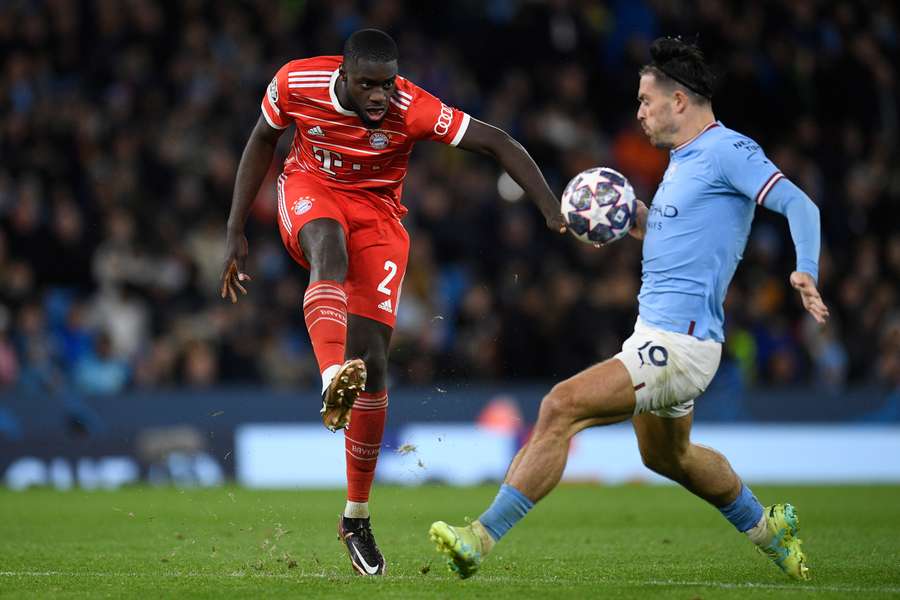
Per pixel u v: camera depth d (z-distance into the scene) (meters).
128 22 55.88
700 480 18.80
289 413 44.91
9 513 32.31
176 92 55.09
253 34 58.03
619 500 37.84
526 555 23.50
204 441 44.22
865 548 24.38
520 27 61.22
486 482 45.59
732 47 63.28
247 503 35.94
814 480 47.38
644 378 17.20
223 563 21.94
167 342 46.97
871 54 64.88
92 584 18.42
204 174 52.66
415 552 24.03
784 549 19.27
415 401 45.66
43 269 48.72
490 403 46.22
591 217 18.72
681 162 17.98
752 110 61.38
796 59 62.88
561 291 49.59
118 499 37.03
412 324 49.25
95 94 54.66
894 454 48.00
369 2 59.75
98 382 45.84
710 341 17.64
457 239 52.91
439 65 59.22
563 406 17.03
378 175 20.69
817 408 48.25
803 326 53.66
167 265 49.69
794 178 59.72
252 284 50.19
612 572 20.64
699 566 21.59
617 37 64.38
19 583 18.64
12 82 53.94
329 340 18.84
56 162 51.84
